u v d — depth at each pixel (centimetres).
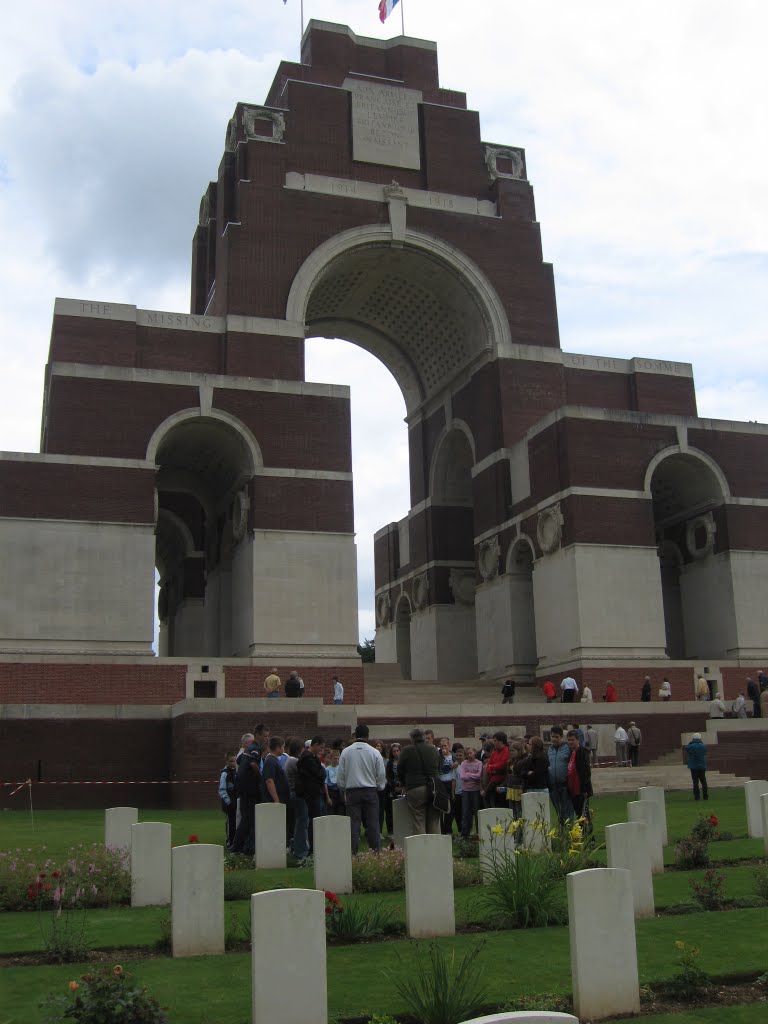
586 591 4006
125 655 3628
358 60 4994
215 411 3941
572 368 4784
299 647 3834
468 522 5359
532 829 1483
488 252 4778
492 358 4703
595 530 4072
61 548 3647
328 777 1981
